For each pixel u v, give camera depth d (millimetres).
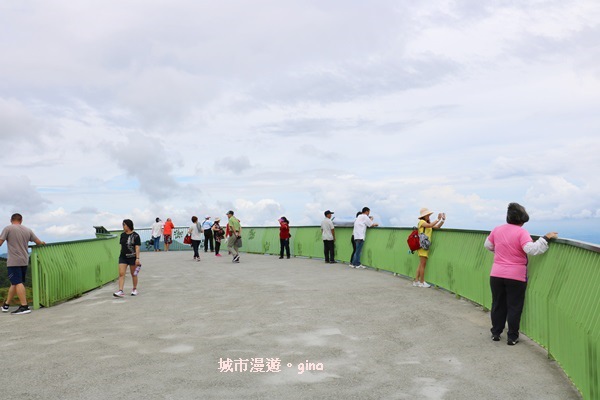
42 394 5852
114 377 6387
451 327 8898
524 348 7527
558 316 6551
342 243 22375
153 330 9109
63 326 9812
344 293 12742
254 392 5766
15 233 11617
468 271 11320
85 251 14953
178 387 5953
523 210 7949
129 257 13477
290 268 19922
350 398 5562
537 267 7812
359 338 8219
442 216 13711
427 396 5605
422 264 13844
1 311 11781
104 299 13148
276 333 8633
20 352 7824
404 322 9328
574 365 5867
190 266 21844
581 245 5945
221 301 12102
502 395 5625
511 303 7711
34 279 11945
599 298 5270
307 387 5922
